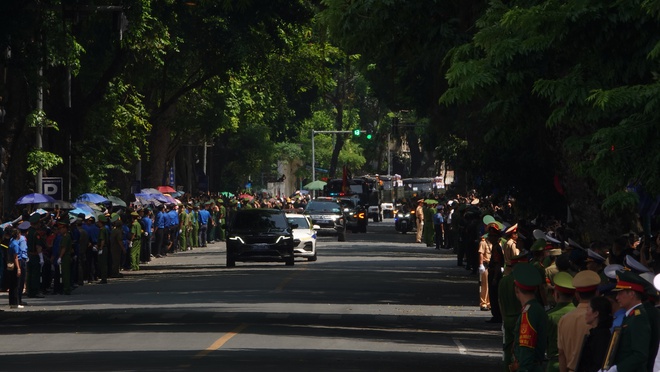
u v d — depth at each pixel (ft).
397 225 528.63
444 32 158.81
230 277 248.32
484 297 177.37
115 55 282.77
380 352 125.08
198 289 216.74
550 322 78.07
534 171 220.02
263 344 130.72
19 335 142.92
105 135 306.96
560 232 175.22
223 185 632.79
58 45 229.45
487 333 149.07
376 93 430.61
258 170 622.54
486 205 256.11
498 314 160.45
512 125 140.26
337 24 161.48
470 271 266.77
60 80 269.85
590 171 106.22
